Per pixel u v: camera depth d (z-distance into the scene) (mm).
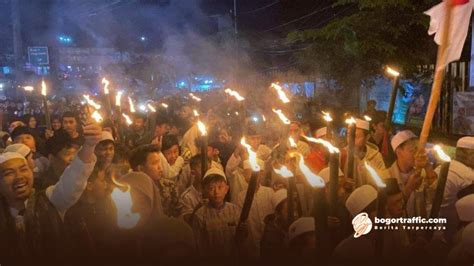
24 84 21641
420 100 12555
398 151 4477
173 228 3193
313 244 3102
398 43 10680
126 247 3182
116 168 3861
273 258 3441
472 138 4410
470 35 11070
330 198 3020
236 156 5109
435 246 3344
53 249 3012
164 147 5379
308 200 4207
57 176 4125
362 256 3064
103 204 3295
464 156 4383
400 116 13367
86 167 3021
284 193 3883
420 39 10922
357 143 4926
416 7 10570
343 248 3070
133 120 8070
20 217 3119
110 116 6766
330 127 4984
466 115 11047
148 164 4191
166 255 3139
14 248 3020
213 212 3854
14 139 5395
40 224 3000
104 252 3160
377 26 10406
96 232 3188
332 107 12703
